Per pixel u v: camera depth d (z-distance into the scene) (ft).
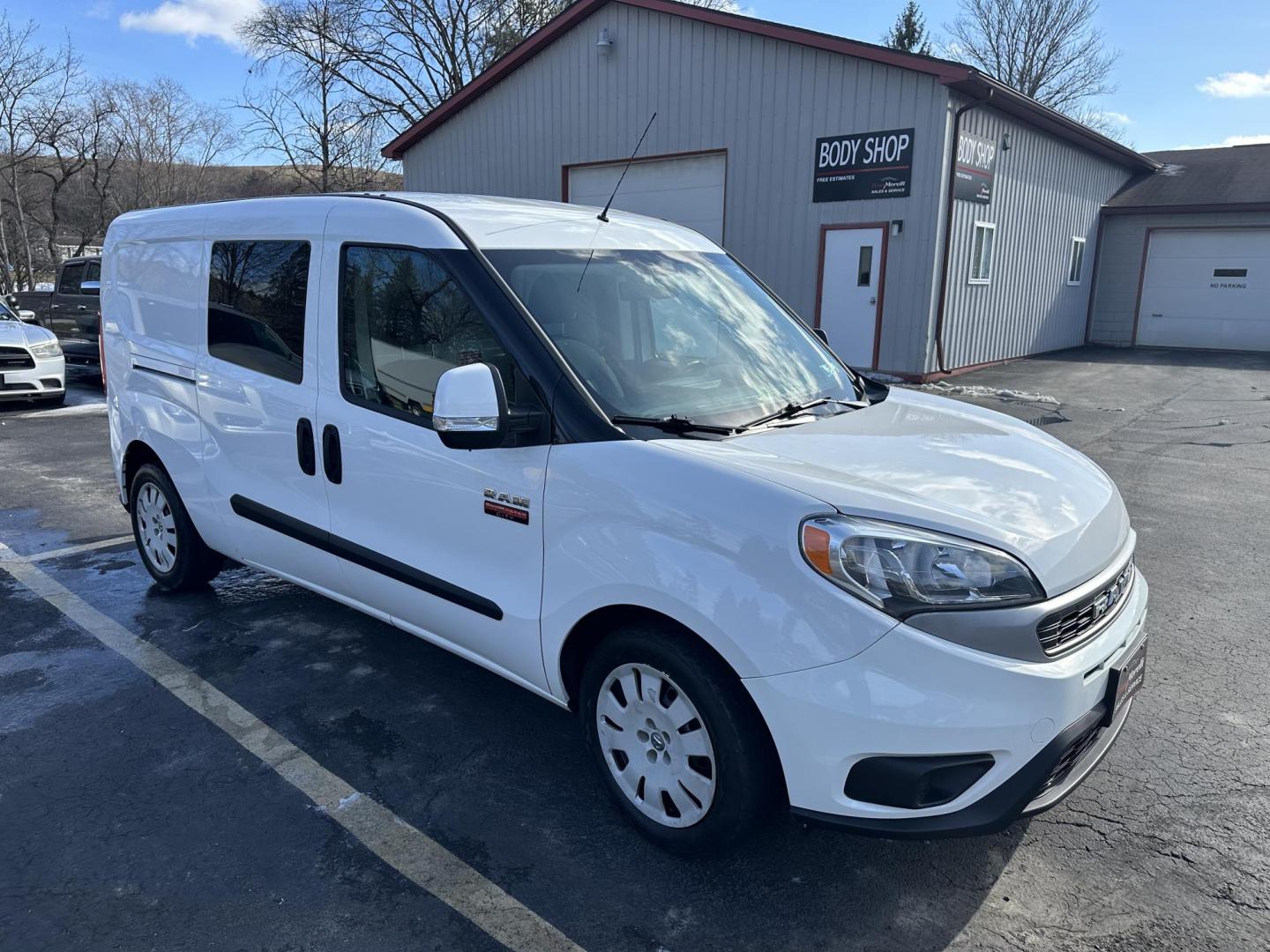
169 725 11.59
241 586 16.61
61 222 115.03
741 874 8.81
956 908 8.38
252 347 12.92
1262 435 31.12
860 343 45.09
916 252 42.57
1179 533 20.01
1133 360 56.39
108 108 104.47
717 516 7.95
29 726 11.51
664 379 10.07
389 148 62.49
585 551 8.80
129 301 15.65
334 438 11.53
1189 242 64.08
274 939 7.91
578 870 8.86
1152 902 8.44
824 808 7.68
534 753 10.98
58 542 19.26
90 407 38.01
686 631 8.36
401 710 12.01
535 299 9.96
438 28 99.76
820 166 44.75
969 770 7.42
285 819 9.63
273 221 12.63
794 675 7.53
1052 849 9.22
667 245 12.37
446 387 8.73
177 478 14.66
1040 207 54.95
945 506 7.98
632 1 48.91
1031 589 7.61
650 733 8.95
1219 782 10.42
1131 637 8.84
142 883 8.60
